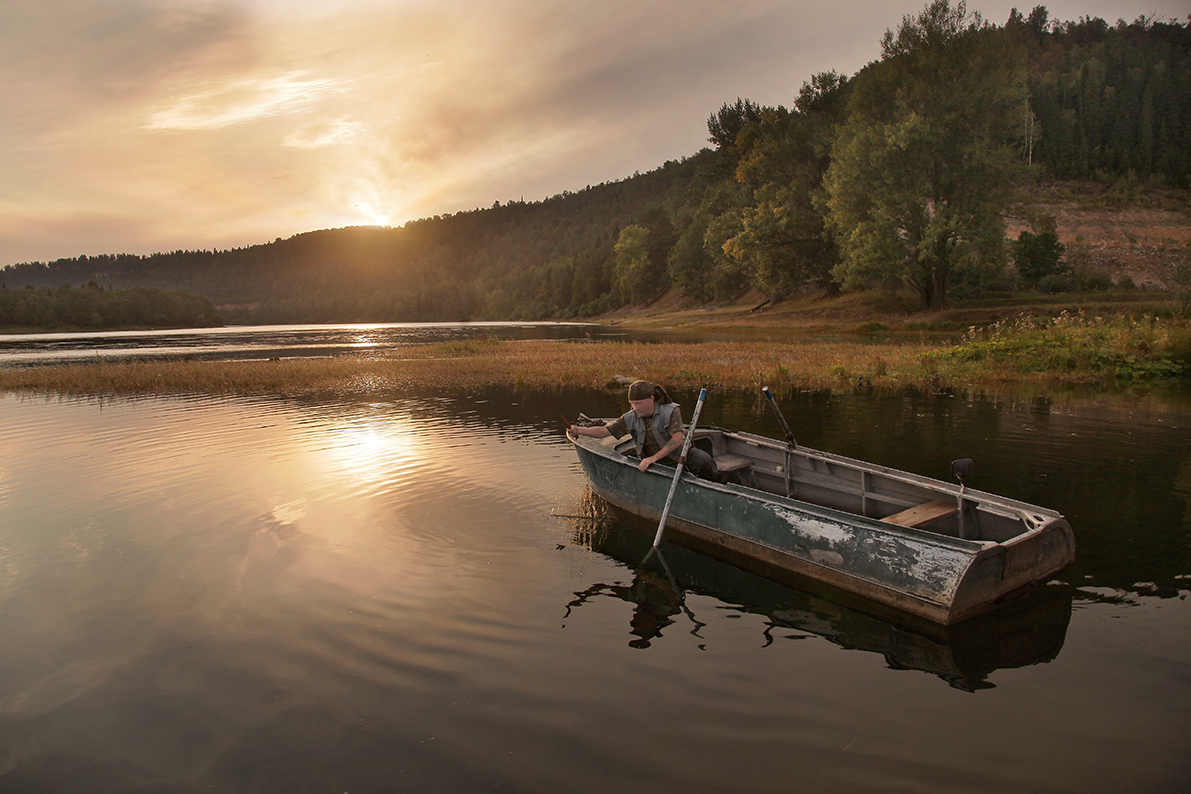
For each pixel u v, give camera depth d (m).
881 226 33.88
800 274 48.09
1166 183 79.69
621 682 3.48
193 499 6.92
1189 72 114.06
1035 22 154.12
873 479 5.69
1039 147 88.12
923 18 33.50
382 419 11.68
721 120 61.50
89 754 3.03
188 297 133.25
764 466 6.72
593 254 117.50
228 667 3.71
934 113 33.09
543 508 6.46
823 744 2.96
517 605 4.40
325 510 6.46
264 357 30.39
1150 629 3.89
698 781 2.74
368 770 2.86
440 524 6.02
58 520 6.33
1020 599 4.32
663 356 21.88
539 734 3.07
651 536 5.75
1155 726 3.02
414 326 89.81
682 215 84.38
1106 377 15.05
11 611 4.46
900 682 3.44
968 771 2.76
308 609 4.38
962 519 4.93
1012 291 41.06
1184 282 26.23
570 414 12.01
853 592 4.56
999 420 10.20
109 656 3.86
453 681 3.51
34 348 41.44
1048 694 3.29
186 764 2.94
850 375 15.71
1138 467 7.27
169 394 16.19
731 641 3.90
